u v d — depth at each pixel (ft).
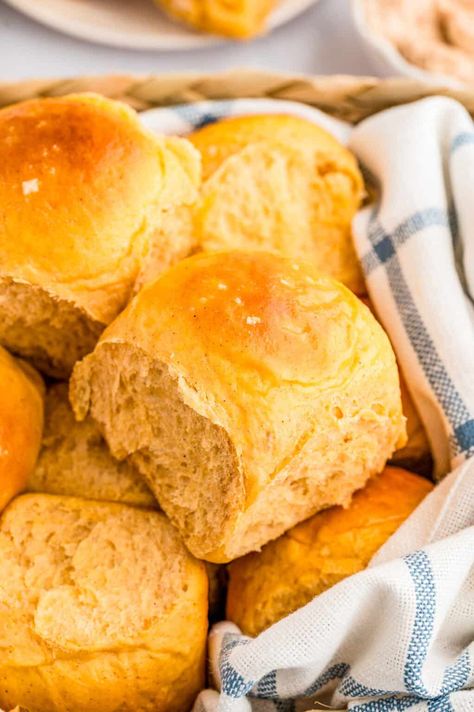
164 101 1.64
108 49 2.12
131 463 1.44
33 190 1.39
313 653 1.32
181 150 1.47
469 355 1.45
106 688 1.36
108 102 1.47
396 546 1.38
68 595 1.36
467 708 1.31
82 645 1.34
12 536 1.40
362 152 1.61
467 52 2.03
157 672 1.36
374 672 1.34
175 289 1.37
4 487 1.41
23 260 1.39
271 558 1.43
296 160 1.54
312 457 1.36
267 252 1.42
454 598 1.36
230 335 1.33
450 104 1.59
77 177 1.39
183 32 2.11
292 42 2.16
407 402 1.50
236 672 1.32
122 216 1.40
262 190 1.52
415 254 1.50
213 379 1.33
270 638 1.32
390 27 2.04
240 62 2.15
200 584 1.39
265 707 1.39
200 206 1.48
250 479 1.33
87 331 1.46
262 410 1.32
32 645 1.35
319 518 1.43
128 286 1.43
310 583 1.40
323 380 1.34
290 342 1.33
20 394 1.44
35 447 1.44
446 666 1.35
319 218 1.55
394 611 1.32
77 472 1.46
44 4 2.07
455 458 1.46
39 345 1.49
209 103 1.62
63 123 1.41
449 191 1.56
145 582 1.38
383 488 1.44
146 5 2.12
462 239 1.53
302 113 1.63
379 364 1.37
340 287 1.40
